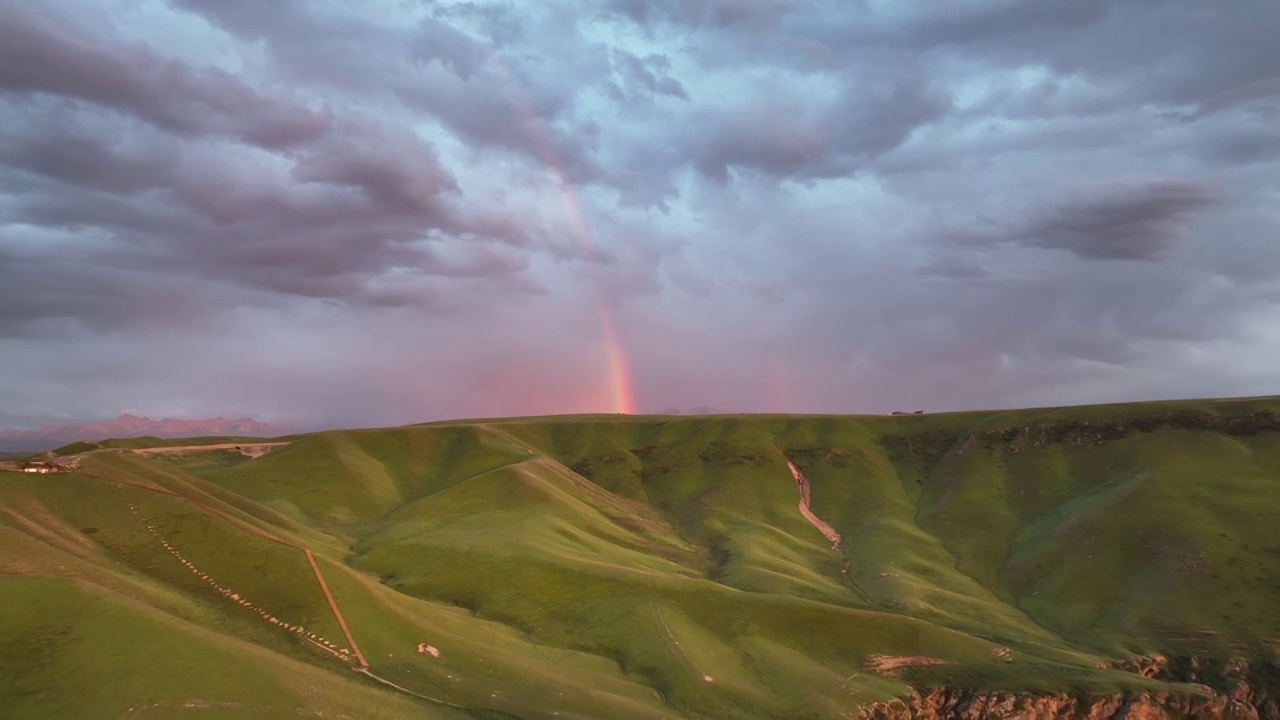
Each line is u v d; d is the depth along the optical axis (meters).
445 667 83.88
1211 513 145.00
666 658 94.19
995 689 91.88
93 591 71.25
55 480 106.69
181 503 107.44
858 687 91.12
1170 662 108.06
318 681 70.75
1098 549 143.25
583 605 109.56
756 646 100.12
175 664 65.31
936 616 121.31
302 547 103.19
